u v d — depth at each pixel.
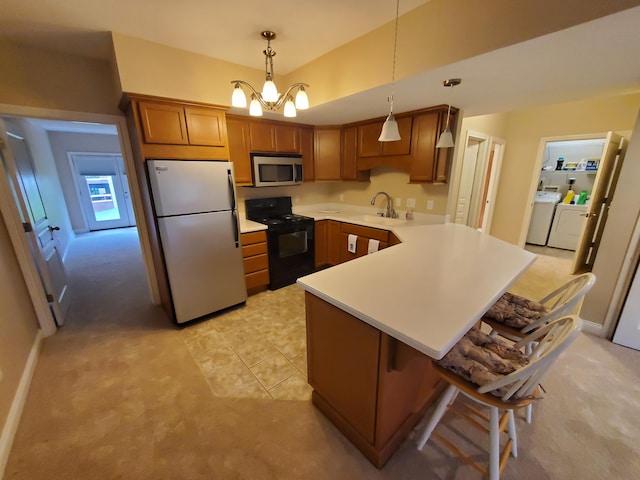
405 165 3.00
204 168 2.38
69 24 1.80
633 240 2.08
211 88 2.40
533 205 4.72
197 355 2.15
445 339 0.91
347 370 1.35
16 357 1.80
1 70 2.01
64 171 6.26
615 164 3.47
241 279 2.84
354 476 1.28
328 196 4.37
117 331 2.48
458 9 1.54
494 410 1.12
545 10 1.26
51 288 2.47
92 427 1.53
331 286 1.35
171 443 1.44
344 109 2.71
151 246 2.77
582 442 1.42
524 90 2.12
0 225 2.03
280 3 1.64
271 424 1.55
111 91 2.42
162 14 1.72
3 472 1.31
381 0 1.63
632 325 2.13
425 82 1.94
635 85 1.96
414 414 1.51
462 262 1.68
